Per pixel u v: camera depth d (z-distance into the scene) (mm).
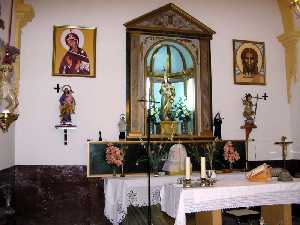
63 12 7543
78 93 7453
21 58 7234
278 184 5426
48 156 7191
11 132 6773
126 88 7676
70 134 7336
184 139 7766
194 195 4891
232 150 7672
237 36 8641
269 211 6129
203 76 8188
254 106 8594
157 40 8008
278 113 8773
